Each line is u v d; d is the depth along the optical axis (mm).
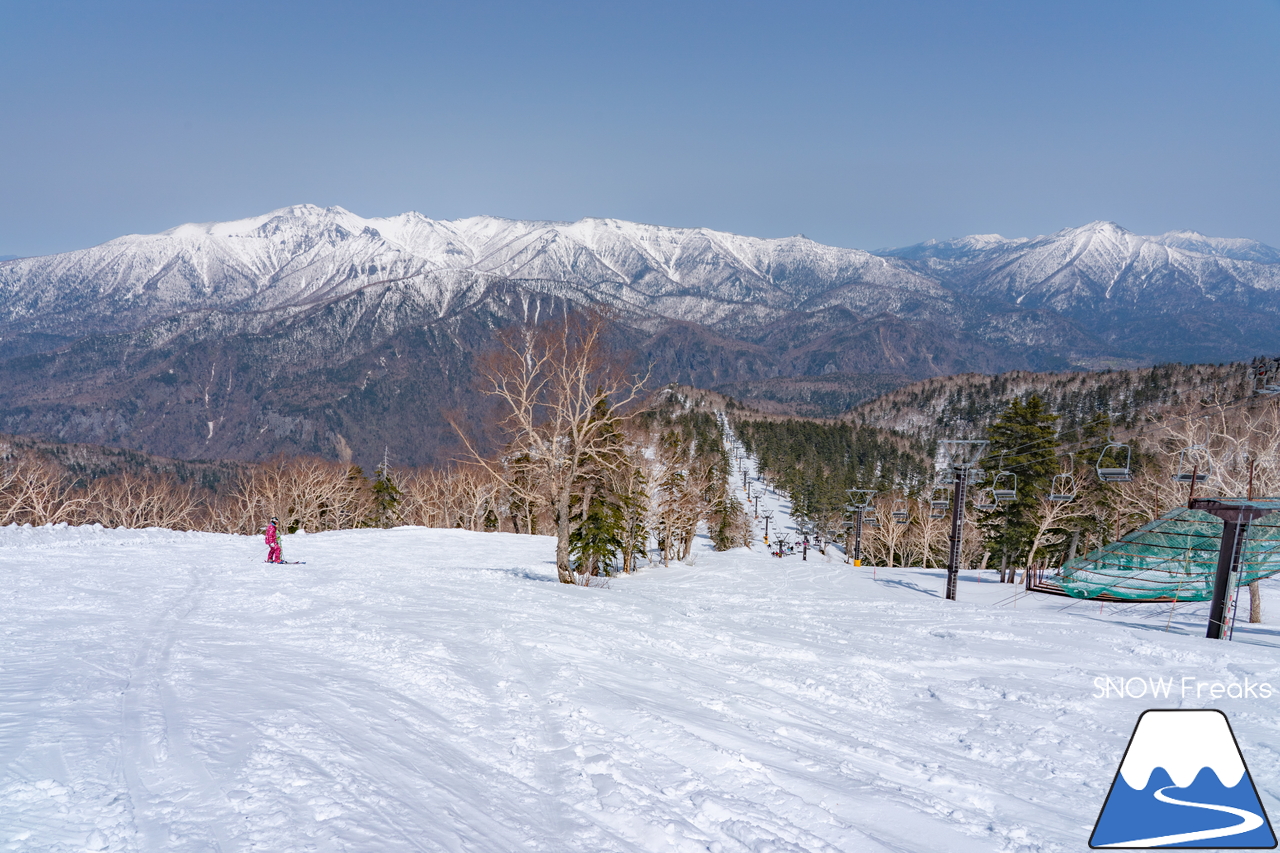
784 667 11656
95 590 14891
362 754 5734
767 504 148250
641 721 7570
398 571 22609
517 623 13023
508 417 23188
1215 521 21578
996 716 9406
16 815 4133
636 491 41781
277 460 66188
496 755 6426
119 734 5660
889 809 6023
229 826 4223
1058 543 40844
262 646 9859
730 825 5238
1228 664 12336
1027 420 39781
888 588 32438
